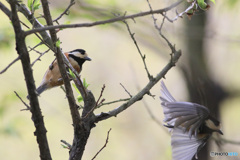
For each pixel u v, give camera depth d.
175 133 6.16
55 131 15.96
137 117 16.66
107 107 16.56
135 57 17.00
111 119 16.61
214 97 11.02
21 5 5.68
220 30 12.52
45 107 15.90
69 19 11.68
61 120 15.96
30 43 8.43
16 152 15.66
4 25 11.86
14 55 15.13
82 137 5.60
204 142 6.12
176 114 5.68
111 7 12.11
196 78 10.80
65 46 16.53
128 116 16.67
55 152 15.86
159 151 16.08
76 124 5.53
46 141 5.30
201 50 11.40
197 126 6.00
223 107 11.84
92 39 16.61
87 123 5.63
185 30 11.48
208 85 10.95
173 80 15.30
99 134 16.50
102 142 16.42
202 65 11.12
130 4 12.70
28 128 14.52
